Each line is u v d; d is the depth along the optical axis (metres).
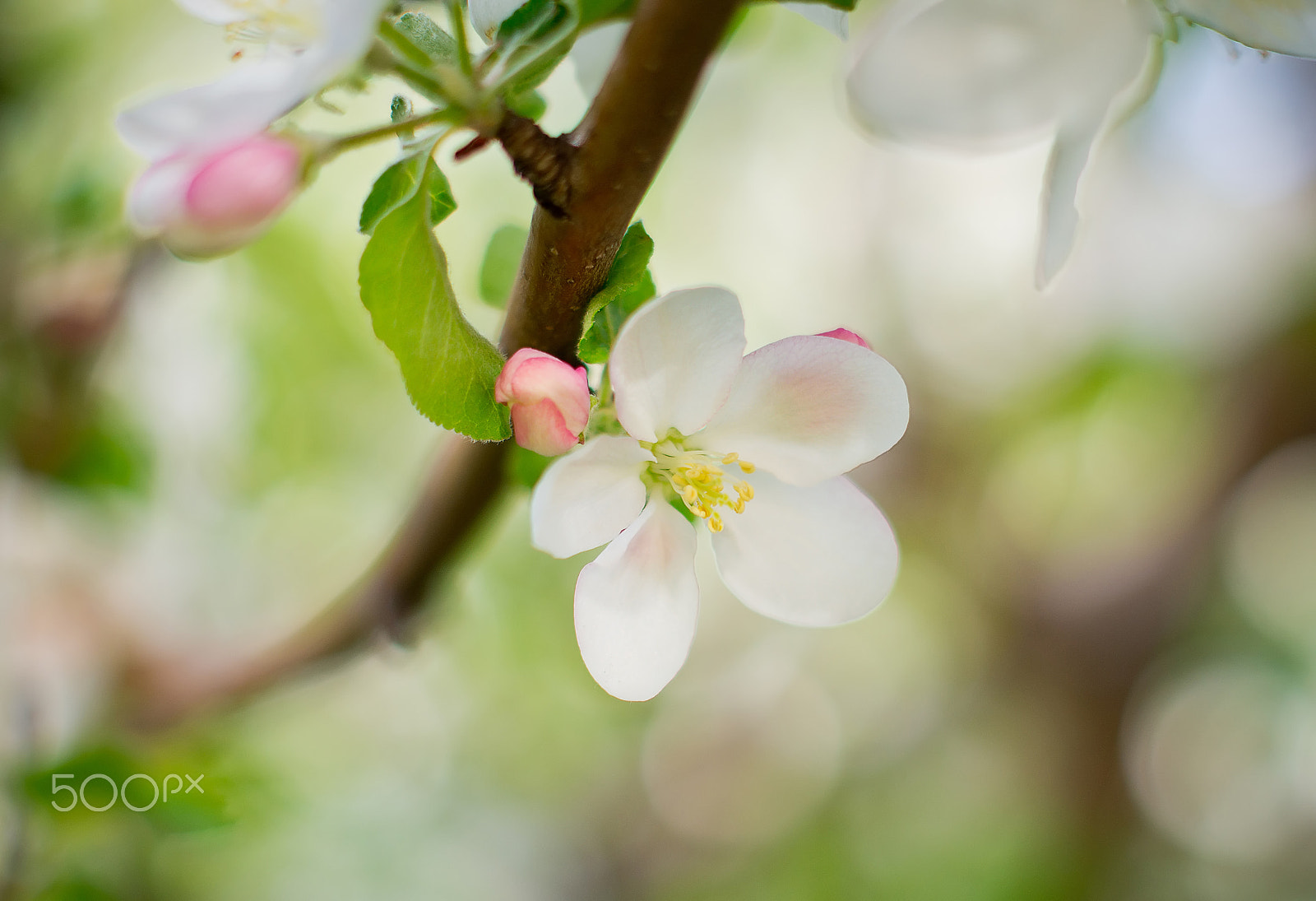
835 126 0.91
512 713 0.89
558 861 1.06
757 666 1.26
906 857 1.11
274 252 0.65
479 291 0.38
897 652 1.19
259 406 0.64
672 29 0.34
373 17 0.33
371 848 0.77
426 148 0.35
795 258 0.99
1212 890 1.06
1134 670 0.91
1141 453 0.97
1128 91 0.35
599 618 0.36
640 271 0.35
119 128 0.34
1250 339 0.85
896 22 0.35
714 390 0.36
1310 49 0.35
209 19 0.35
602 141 0.34
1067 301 0.96
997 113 0.35
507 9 0.35
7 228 0.47
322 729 0.73
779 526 0.37
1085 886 0.95
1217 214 0.87
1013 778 1.04
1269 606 0.99
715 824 1.22
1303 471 0.86
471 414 0.35
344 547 0.71
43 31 0.51
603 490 0.36
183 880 0.51
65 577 0.47
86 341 0.46
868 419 0.37
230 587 0.61
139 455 0.47
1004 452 1.04
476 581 0.77
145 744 0.43
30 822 0.42
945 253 1.01
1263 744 1.08
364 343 0.70
